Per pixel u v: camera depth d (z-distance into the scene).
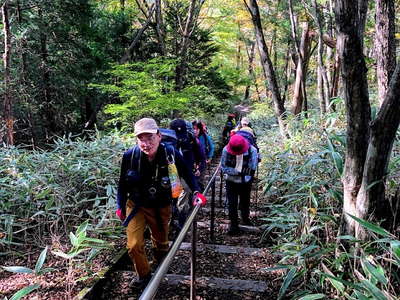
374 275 2.24
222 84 14.74
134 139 7.11
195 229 2.81
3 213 4.20
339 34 2.83
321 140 5.38
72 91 12.03
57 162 4.98
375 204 2.95
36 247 3.98
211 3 14.34
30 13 10.91
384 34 4.87
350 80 2.88
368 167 2.89
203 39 13.58
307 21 10.51
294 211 3.94
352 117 2.95
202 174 4.90
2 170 4.61
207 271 3.69
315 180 3.92
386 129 2.77
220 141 15.29
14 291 3.02
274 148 7.35
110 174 5.23
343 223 3.14
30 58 10.77
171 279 3.42
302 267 3.16
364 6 4.56
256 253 4.16
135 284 3.09
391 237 2.58
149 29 13.37
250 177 4.84
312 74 18.14
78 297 2.83
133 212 2.98
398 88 2.67
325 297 2.83
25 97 10.36
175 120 4.55
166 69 9.16
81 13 11.45
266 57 7.61
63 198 4.11
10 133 8.36
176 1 12.95
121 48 12.97
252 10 7.48
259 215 5.64
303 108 10.73
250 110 21.66
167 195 3.00
